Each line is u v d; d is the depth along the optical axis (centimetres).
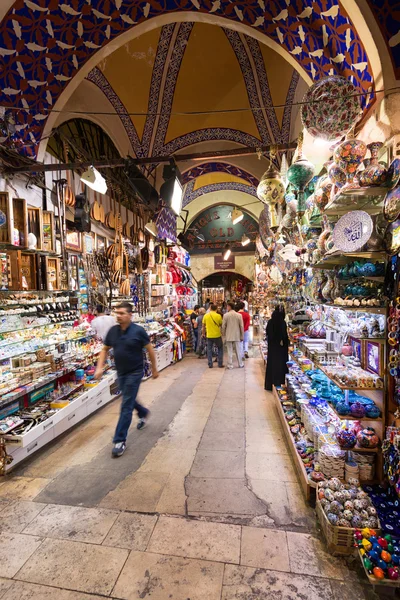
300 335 405
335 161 211
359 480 225
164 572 176
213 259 1305
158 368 672
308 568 177
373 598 160
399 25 189
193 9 286
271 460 297
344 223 200
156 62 508
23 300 333
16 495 249
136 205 655
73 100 469
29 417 313
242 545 194
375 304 207
